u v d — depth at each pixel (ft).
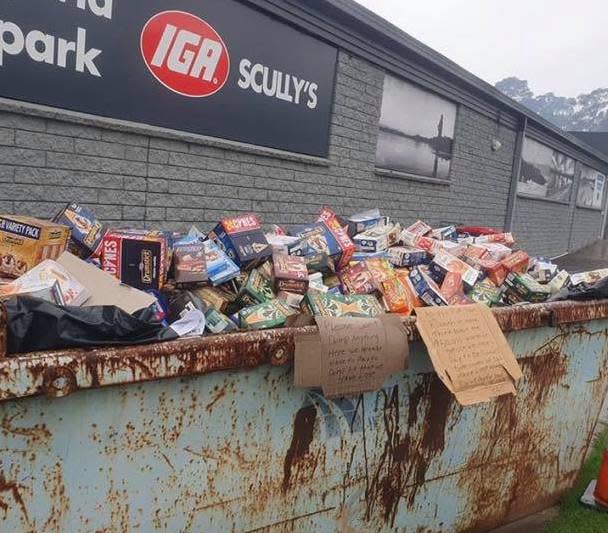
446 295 7.80
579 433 9.46
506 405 7.92
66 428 4.19
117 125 13.71
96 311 4.42
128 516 4.63
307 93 18.62
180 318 6.02
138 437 4.56
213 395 4.93
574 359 8.78
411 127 24.16
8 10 11.60
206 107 15.69
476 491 7.91
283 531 5.75
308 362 5.30
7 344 3.99
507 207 34.55
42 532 4.23
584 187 51.52
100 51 13.23
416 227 11.76
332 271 8.33
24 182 12.46
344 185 20.86
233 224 7.93
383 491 6.63
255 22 16.46
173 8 14.38
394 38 20.97
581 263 42.65
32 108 12.19
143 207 14.76
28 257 5.92
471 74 26.20
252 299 6.98
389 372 5.87
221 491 5.16
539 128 36.88
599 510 9.70
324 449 5.89
